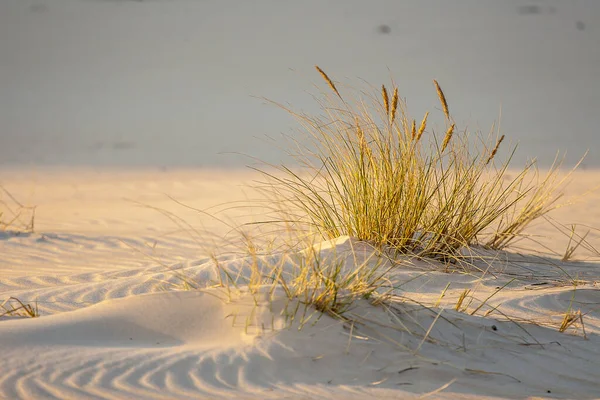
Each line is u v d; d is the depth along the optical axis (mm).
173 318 6926
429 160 10922
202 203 21500
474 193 11773
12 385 5781
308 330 6652
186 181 27531
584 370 6871
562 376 6719
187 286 9125
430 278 9562
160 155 39250
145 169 32562
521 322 7832
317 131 11188
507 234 11602
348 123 11008
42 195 24109
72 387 5816
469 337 7188
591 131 44719
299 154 11391
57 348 6406
